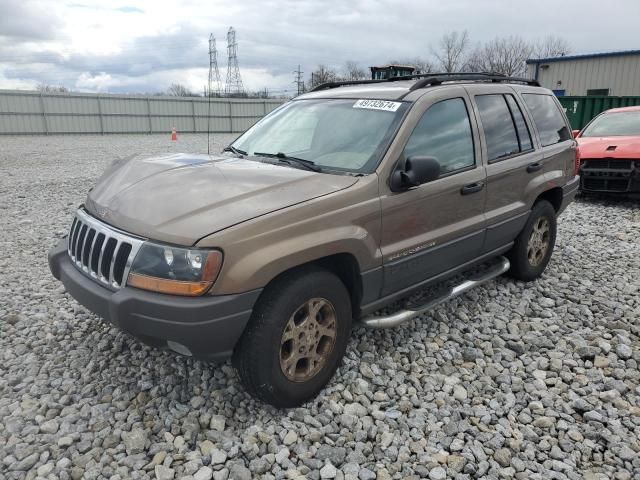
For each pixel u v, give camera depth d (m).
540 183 4.84
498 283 5.15
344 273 3.38
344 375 3.46
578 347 3.87
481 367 3.68
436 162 3.35
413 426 3.02
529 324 4.30
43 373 3.46
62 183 11.90
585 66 24.42
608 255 6.18
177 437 2.85
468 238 4.07
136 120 39.28
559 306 4.67
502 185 4.39
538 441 2.92
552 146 5.14
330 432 2.94
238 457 2.74
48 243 6.56
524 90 5.03
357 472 2.64
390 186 3.40
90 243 3.12
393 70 15.34
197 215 2.79
